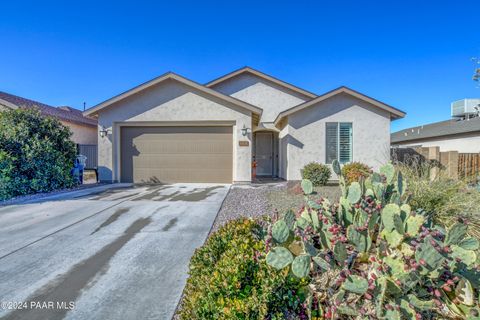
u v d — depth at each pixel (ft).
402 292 6.84
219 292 7.43
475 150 64.28
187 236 17.11
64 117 57.57
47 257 14.07
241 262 8.13
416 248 6.81
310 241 9.36
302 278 7.82
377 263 7.47
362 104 41.34
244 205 24.94
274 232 8.75
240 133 40.86
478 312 6.54
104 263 13.38
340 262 7.86
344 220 9.73
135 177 42.34
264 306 6.73
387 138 41.11
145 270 12.64
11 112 34.19
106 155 41.83
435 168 21.98
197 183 41.60
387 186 10.73
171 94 41.34
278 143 56.54
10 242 16.16
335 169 11.73
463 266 7.11
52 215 22.16
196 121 41.29
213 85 59.26
